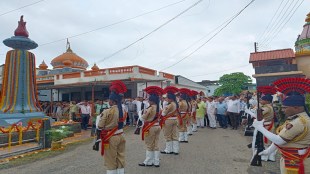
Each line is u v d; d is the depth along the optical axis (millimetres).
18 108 13875
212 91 46719
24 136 10523
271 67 17969
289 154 3021
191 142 10367
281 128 3250
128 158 7699
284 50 18156
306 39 17125
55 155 8445
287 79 3254
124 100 17156
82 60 31141
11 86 14148
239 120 15875
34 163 7395
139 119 6934
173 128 8203
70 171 6504
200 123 16047
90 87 22859
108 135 5000
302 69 17266
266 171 6258
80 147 9906
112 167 5035
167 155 8023
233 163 7023
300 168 2928
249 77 37656
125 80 18375
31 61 15047
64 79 24547
